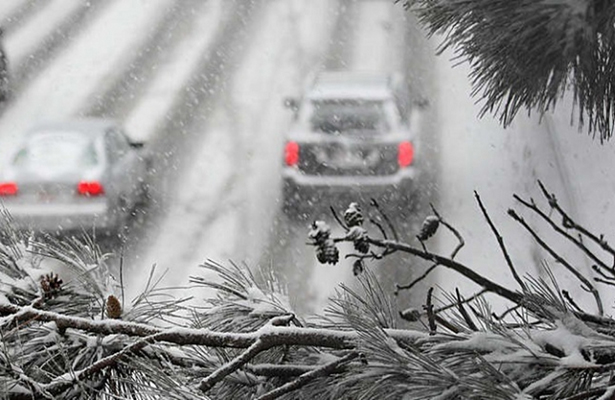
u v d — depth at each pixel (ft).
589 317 15.05
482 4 12.40
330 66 136.46
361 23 151.33
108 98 124.26
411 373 13.08
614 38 12.13
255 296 17.11
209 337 15.53
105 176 80.89
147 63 137.28
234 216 86.12
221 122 114.73
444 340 13.93
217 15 157.17
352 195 86.53
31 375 15.57
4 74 124.06
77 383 15.20
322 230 16.79
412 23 149.69
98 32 149.48
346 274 69.97
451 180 92.99
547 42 12.06
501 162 95.14
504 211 82.12
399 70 132.57
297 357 16.46
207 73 132.87
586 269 63.72
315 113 88.58
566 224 16.24
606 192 75.87
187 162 101.55
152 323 16.65
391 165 86.12
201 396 14.40
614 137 84.12
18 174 79.46
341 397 14.96
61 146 82.74
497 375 12.69
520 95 12.95
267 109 119.03
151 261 76.43
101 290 16.87
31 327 15.93
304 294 67.87
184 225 84.38
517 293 16.06
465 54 13.29
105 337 16.01
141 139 109.81
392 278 67.77
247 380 16.07
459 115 111.65
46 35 148.05
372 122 87.66
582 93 12.69
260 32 149.59
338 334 15.49
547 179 85.40
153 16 156.66
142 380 15.33
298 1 161.79
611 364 13.02
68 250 17.17
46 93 125.70
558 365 13.05
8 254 16.84
